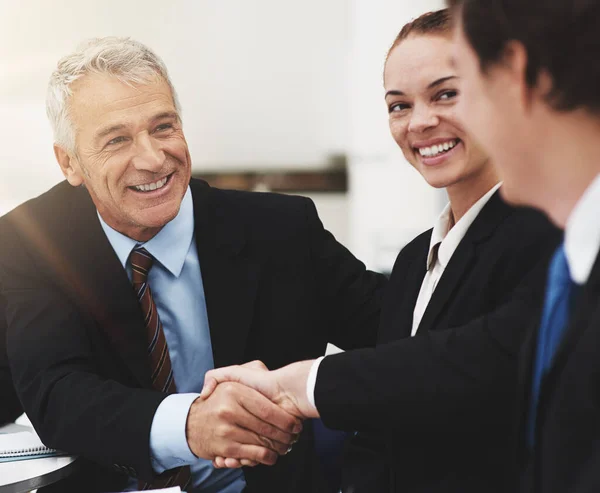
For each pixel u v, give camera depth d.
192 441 1.42
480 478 1.19
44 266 1.66
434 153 1.34
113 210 1.60
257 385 1.39
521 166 0.81
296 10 7.50
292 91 7.66
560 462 0.70
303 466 1.71
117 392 1.48
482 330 1.18
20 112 6.32
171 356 1.69
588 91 0.73
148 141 1.55
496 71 0.79
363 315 1.79
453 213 1.39
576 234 0.76
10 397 1.76
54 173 6.15
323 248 1.83
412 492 1.25
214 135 7.79
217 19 7.61
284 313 1.75
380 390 1.21
